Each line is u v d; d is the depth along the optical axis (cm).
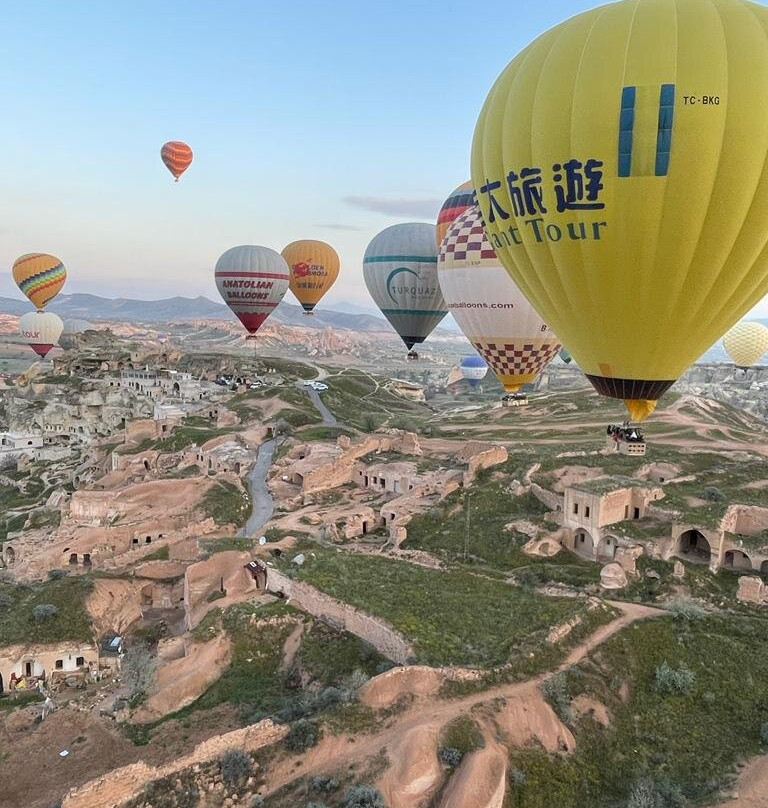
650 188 3712
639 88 3609
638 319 4194
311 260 16212
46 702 5009
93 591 6306
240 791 3609
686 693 4472
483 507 7962
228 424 13300
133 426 12425
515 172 4272
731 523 6631
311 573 5862
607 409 14088
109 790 3541
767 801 3603
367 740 3828
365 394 19050
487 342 7844
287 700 4609
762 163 3597
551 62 4003
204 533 7769
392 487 9056
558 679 4309
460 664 4416
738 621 5178
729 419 13275
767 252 3891
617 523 6856
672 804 3638
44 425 15312
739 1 3781
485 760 3600
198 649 5322
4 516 10569
